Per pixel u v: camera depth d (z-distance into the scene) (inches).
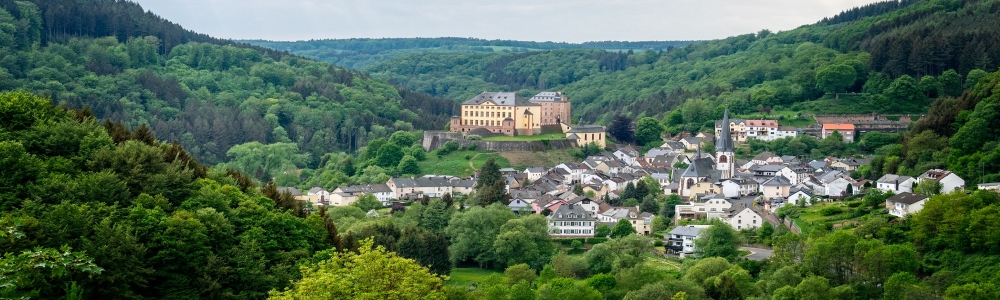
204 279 7381.9
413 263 5654.5
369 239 5698.8
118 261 6963.6
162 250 7377.0
